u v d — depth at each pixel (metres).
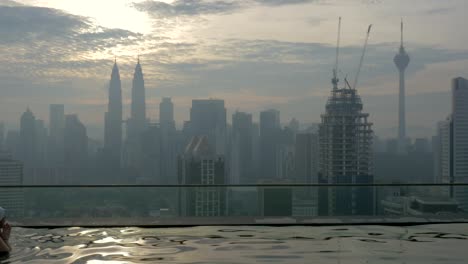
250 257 6.64
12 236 8.40
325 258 6.59
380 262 6.32
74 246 7.47
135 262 6.32
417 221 10.07
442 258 6.57
